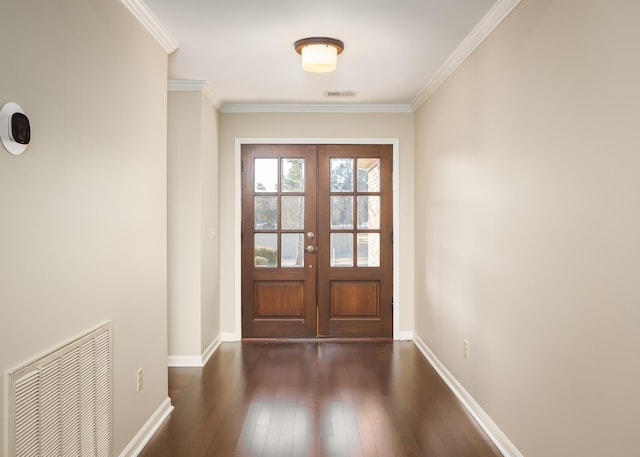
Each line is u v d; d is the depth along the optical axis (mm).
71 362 1873
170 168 4070
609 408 1645
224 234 4898
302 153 4930
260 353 4461
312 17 2705
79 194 1955
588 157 1764
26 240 1603
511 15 2469
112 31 2268
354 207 4980
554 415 2025
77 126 1939
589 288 1760
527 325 2281
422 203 4559
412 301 4957
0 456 1461
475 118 3020
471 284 3096
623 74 1557
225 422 2916
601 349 1688
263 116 4906
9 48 1512
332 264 4977
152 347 2799
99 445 2113
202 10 2605
